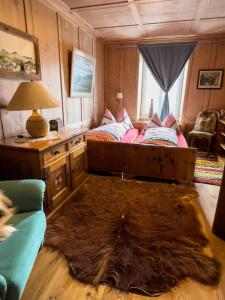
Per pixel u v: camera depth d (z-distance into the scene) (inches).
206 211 85.4
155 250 63.3
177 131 158.1
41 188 53.9
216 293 50.4
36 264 58.2
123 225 74.9
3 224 47.3
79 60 125.0
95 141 116.3
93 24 129.2
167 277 54.2
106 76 180.1
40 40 92.6
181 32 146.1
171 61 163.3
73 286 51.8
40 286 51.6
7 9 73.9
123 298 48.9
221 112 161.0
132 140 134.7
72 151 88.2
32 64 87.0
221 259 60.7
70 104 124.9
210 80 160.9
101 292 50.3
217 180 114.2
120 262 58.6
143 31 143.3
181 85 172.6
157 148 107.1
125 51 170.7
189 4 100.1
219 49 153.9
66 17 111.5
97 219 78.4
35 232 46.0
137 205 88.3
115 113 186.9
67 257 60.6
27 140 75.0
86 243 66.2
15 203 51.8
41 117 79.0
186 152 103.4
